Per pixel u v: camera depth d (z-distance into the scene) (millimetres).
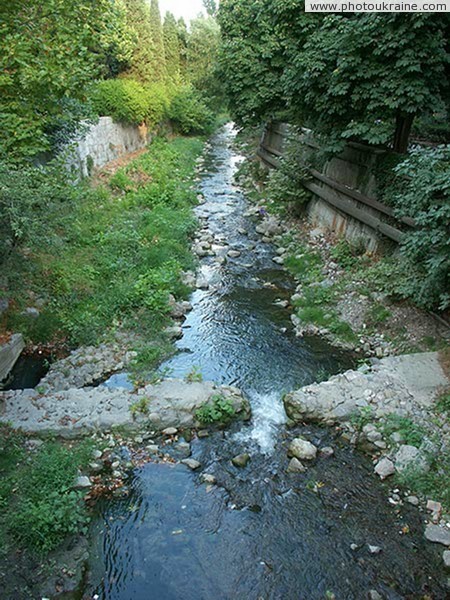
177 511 5078
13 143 7906
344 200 11469
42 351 7816
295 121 13008
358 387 6664
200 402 6441
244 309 9688
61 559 4441
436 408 6203
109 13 8602
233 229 14656
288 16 11406
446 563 4387
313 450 5785
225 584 4328
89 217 12227
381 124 8953
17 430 5828
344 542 4711
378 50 7816
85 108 11750
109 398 6480
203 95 39312
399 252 9078
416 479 5258
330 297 9453
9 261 7113
